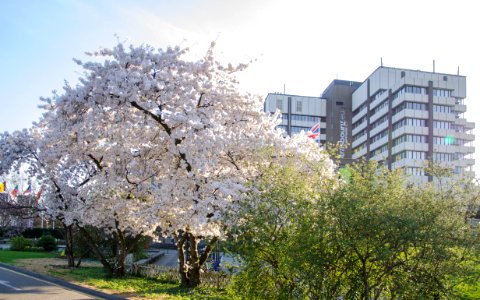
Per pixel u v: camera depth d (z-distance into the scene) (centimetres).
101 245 3175
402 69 9025
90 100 1504
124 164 1716
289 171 1097
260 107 1761
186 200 1507
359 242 929
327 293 988
